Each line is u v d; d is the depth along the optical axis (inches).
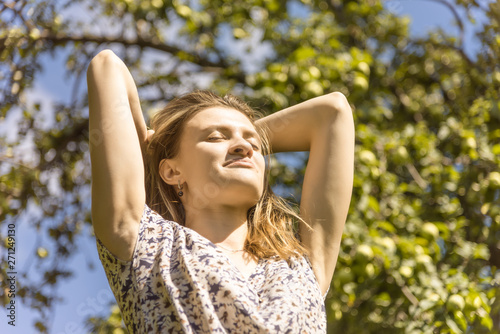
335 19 165.6
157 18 151.5
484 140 135.0
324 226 63.2
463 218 131.8
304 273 56.5
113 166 55.1
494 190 126.8
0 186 138.6
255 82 141.8
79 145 151.2
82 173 151.2
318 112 66.8
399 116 156.4
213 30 160.1
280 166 142.6
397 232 126.8
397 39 165.3
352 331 122.0
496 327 113.6
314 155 66.1
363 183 123.2
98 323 137.6
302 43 152.8
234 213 59.1
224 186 57.7
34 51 133.5
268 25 154.3
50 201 146.7
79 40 149.2
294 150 68.7
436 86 162.1
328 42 152.9
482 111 139.3
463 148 131.9
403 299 119.2
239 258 56.2
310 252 61.9
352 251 115.7
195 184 59.2
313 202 64.1
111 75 59.0
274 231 61.5
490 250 128.3
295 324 50.4
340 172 64.6
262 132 67.3
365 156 126.0
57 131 148.0
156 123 64.9
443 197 133.1
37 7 129.0
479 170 129.3
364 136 131.6
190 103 63.9
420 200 134.6
